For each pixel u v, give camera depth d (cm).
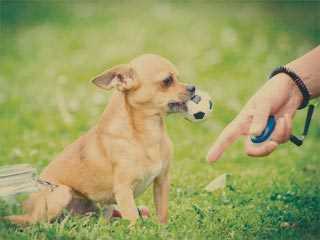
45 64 1389
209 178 834
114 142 663
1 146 969
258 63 1371
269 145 568
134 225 633
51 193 673
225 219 671
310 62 598
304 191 775
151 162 661
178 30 1539
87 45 1479
